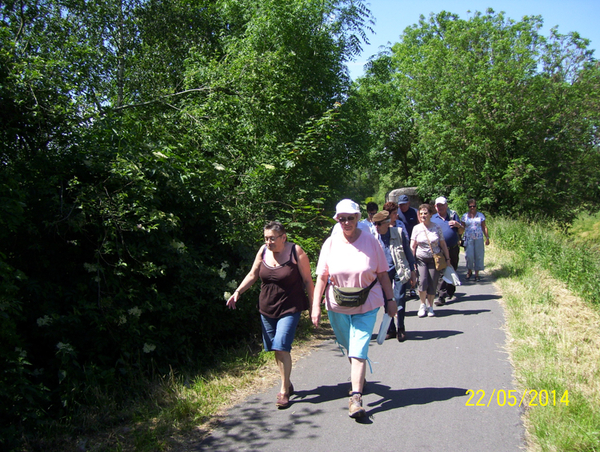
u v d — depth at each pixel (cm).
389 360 522
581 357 493
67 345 425
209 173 637
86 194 484
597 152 2030
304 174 1080
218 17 1388
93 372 439
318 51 1368
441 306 770
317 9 1338
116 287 495
